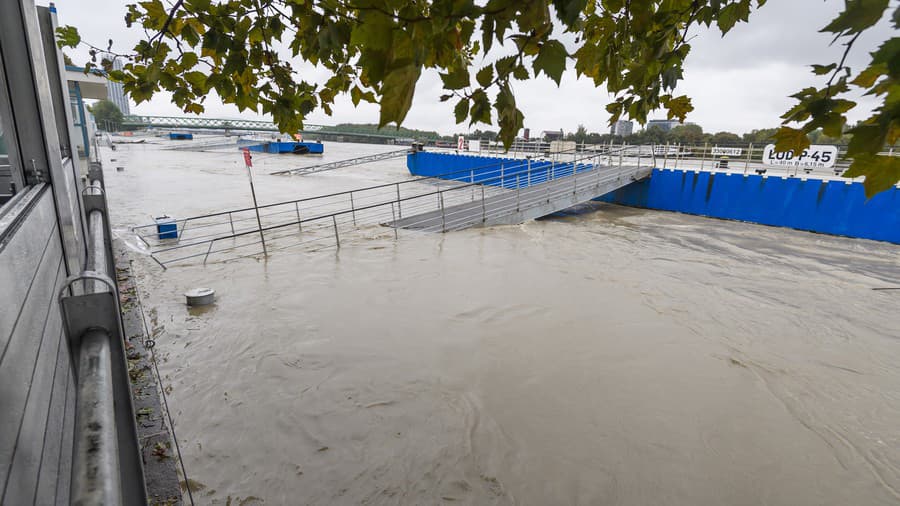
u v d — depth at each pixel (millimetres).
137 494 2111
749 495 4969
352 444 5449
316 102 2453
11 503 1325
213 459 5145
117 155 60719
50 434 1941
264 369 6949
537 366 7281
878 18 648
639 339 8320
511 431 5777
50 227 3281
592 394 6594
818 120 765
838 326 9266
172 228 14789
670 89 1627
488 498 4797
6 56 3545
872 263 14164
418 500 4738
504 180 30812
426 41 901
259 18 2045
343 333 8188
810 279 12352
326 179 36219
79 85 14195
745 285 11688
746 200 20359
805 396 6762
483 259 13000
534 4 947
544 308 9539
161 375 6730
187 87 2242
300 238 15227
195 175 37375
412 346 7785
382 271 11680
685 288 11227
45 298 2402
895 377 7383
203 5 1920
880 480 5246
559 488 4949
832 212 18062
